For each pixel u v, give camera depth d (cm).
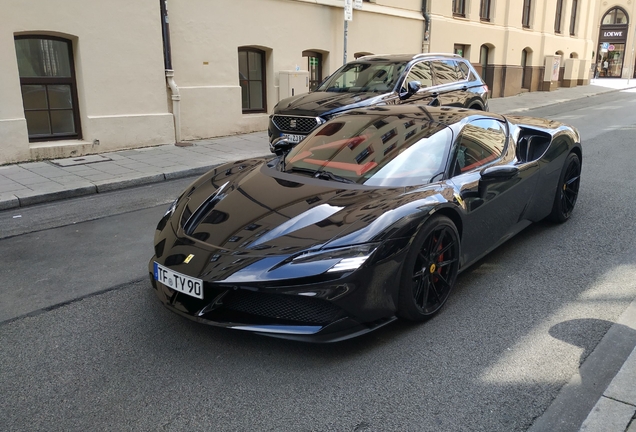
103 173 780
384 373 288
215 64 1086
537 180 461
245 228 318
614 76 4075
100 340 326
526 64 2317
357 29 1406
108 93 920
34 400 269
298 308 291
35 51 855
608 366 294
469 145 404
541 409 260
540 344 316
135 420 253
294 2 1213
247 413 257
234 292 294
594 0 2795
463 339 322
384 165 373
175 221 353
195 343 321
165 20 973
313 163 398
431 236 333
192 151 957
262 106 1237
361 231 301
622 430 244
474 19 1872
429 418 253
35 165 828
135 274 431
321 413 257
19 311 367
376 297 300
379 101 781
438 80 910
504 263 438
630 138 1059
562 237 497
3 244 509
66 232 544
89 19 875
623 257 448
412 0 1588
